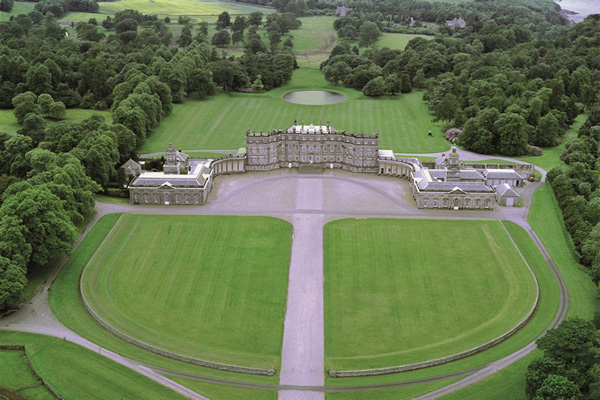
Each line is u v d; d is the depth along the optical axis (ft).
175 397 586.45
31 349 646.33
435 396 588.91
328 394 595.06
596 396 515.50
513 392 592.19
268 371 621.31
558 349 573.33
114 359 637.71
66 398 578.25
